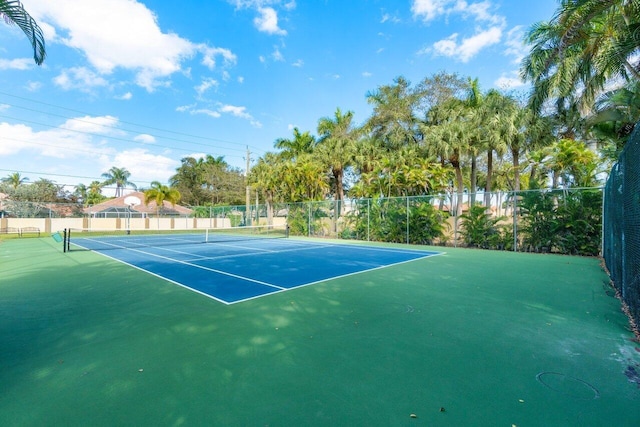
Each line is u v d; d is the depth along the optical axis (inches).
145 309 192.1
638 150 160.4
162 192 1247.5
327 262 383.9
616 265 244.2
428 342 141.0
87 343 141.3
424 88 1026.1
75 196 1771.7
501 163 982.4
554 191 473.4
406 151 868.6
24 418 89.1
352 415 90.0
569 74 445.1
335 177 1047.6
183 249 538.3
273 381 108.6
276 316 178.7
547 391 102.0
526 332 153.1
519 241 505.4
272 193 983.0
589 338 145.8
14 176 1812.3
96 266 355.9
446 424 86.0
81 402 96.8
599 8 314.2
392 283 264.2
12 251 509.0
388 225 672.4
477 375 112.0
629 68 376.2
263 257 431.8
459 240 578.9
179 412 91.8
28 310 190.1
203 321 170.6
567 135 805.2
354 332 153.6
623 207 207.6
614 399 97.7
